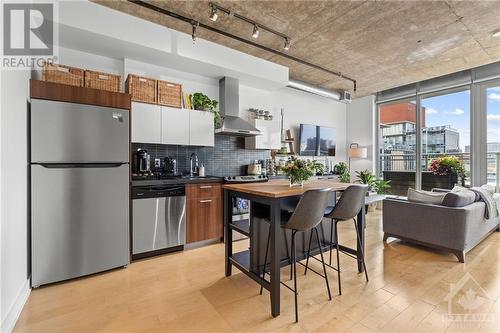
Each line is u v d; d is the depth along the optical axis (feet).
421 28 10.30
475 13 9.17
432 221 9.94
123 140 8.75
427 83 17.25
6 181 5.65
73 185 7.75
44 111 7.27
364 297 6.79
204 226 11.17
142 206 9.45
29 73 7.27
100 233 8.23
